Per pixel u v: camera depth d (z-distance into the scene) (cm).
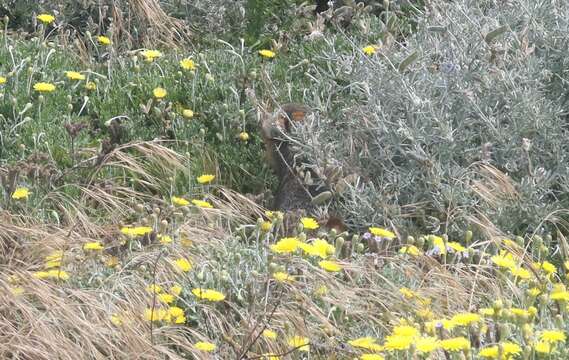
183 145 1218
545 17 1195
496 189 1077
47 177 1091
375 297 895
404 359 791
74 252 970
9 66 1298
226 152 1204
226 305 879
